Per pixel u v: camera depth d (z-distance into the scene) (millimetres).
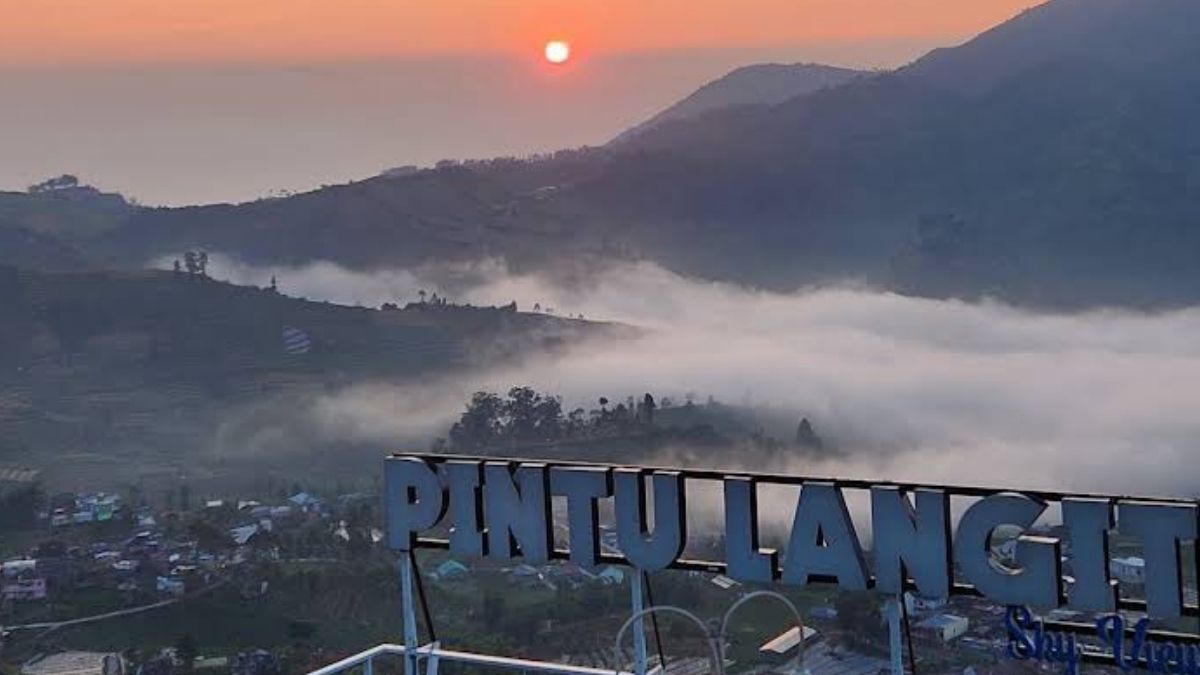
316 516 141500
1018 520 14742
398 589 100062
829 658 40688
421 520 17344
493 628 78562
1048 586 14594
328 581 104062
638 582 16375
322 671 16922
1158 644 14320
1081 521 14523
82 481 183875
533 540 16844
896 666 15367
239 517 144750
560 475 16734
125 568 119438
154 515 151250
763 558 15859
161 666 91500
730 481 16031
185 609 102938
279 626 96562
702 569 16125
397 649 17531
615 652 16125
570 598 80750
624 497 16422
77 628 102438
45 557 130125
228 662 90000
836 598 44750
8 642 101250
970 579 14938
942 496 15062
